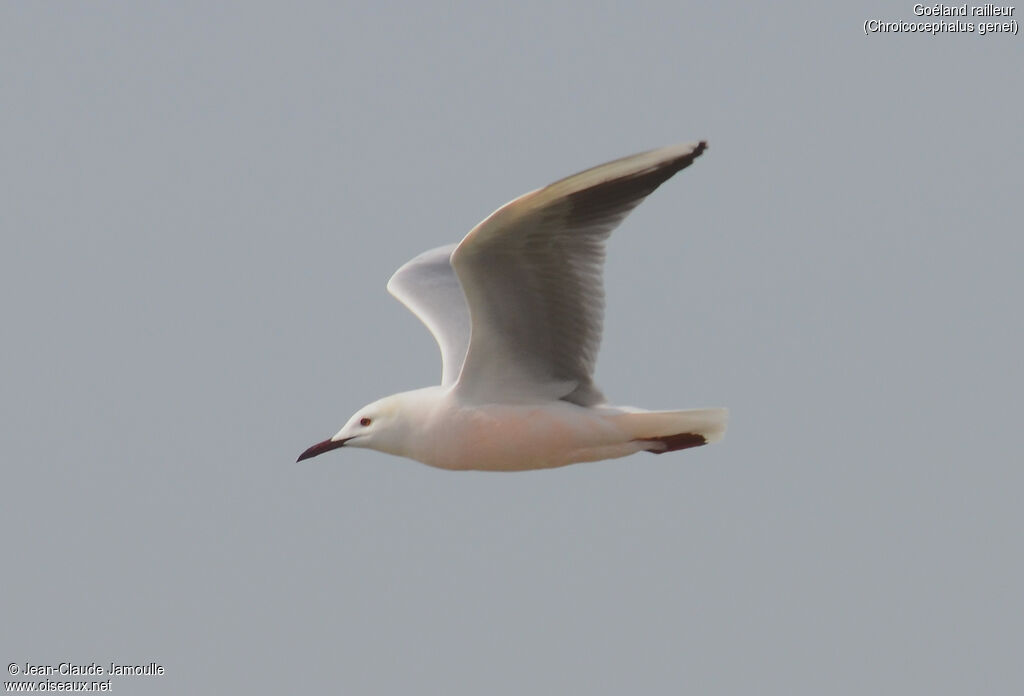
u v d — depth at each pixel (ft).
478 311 47.32
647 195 44.60
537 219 44.83
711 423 48.85
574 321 47.85
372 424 50.55
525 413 49.03
